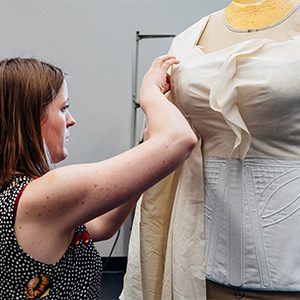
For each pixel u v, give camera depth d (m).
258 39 0.79
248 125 0.80
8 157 0.72
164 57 0.88
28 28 2.67
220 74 0.77
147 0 2.73
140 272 1.04
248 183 0.81
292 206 0.78
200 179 0.88
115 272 2.84
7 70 0.75
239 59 0.79
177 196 0.91
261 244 0.80
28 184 0.69
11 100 0.73
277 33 0.81
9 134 0.73
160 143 0.66
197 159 0.88
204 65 0.82
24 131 0.73
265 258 0.80
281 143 0.80
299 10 0.80
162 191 0.96
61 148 0.80
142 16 2.75
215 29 0.90
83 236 0.77
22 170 0.73
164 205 0.97
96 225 0.99
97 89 2.79
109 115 2.81
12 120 0.73
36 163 0.74
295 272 0.78
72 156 2.82
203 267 0.87
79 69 2.75
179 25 2.79
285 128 0.78
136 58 2.72
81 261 0.76
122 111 2.82
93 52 2.75
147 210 0.97
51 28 2.69
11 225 0.66
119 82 2.79
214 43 0.88
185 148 0.67
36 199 0.65
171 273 0.91
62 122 0.79
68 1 2.67
